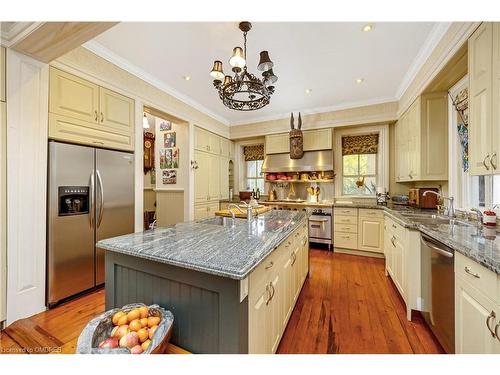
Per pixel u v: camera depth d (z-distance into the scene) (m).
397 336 1.73
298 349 1.59
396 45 2.31
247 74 1.82
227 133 5.20
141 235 1.62
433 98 2.68
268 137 4.88
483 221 1.80
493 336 1.01
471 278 1.19
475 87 1.58
